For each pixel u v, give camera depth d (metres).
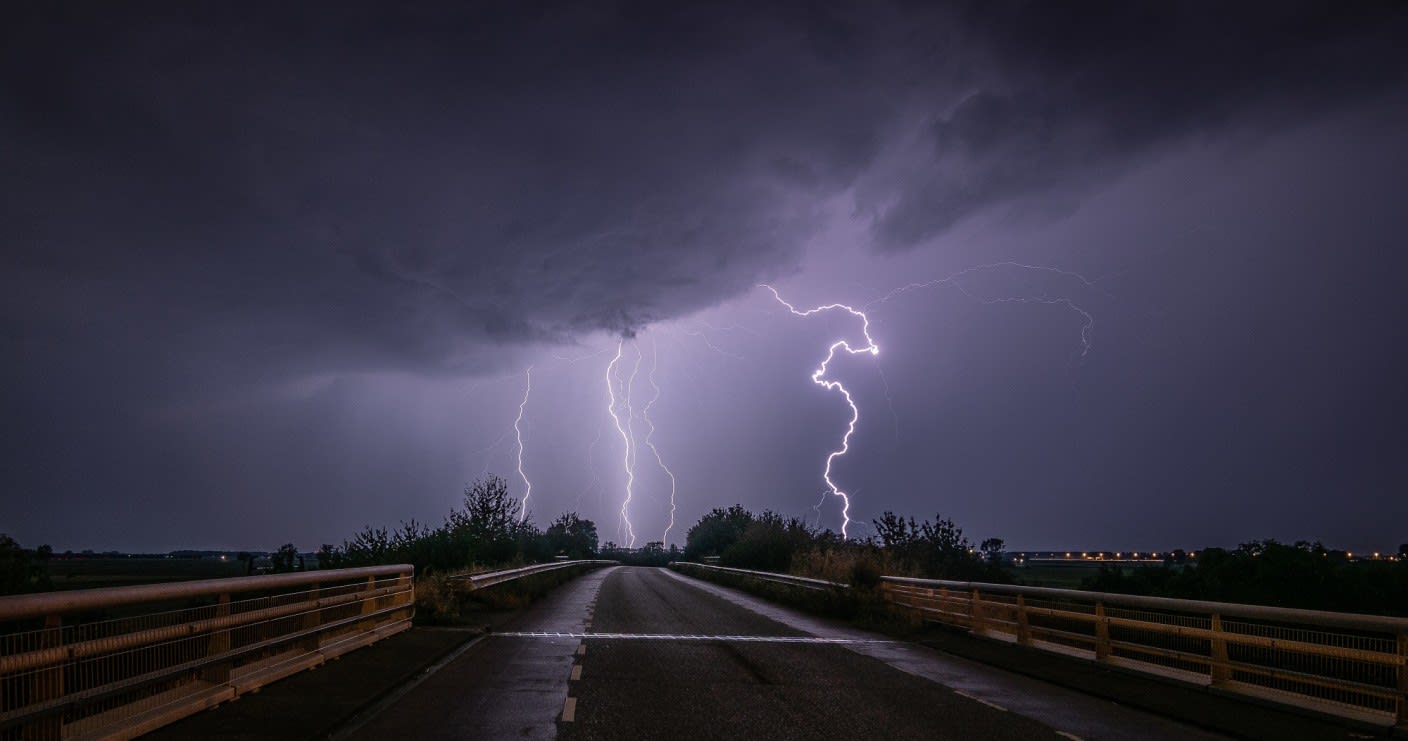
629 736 7.75
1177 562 59.31
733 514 60.78
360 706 8.53
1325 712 8.90
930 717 9.09
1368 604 20.80
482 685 10.24
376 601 13.27
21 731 5.50
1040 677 12.43
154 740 6.60
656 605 24.23
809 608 23.52
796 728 8.31
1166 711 9.66
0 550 12.62
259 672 8.80
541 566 30.55
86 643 6.06
